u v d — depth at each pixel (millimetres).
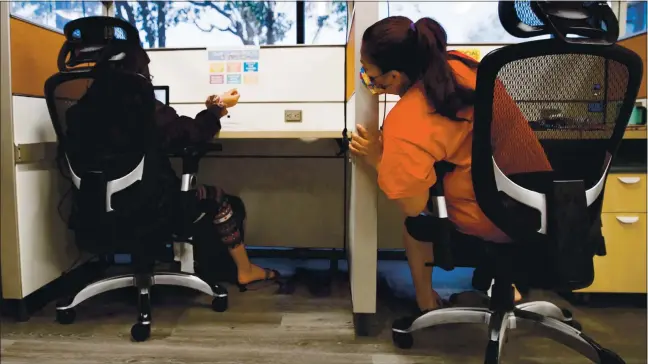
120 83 1478
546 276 1173
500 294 1390
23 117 1707
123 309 1831
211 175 2432
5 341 1555
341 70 2270
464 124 1240
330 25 2494
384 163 1281
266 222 2424
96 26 1569
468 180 1268
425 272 1709
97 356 1447
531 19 1195
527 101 1144
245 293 2023
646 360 1424
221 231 2012
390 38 1242
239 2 2492
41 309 1829
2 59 1623
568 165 1174
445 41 1265
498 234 1269
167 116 1654
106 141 1557
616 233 1791
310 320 1735
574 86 1134
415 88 1294
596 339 1575
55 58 1904
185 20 2508
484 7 2480
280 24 2508
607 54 1069
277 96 2299
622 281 1810
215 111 1713
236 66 2299
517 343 1547
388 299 1970
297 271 2338
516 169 1183
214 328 1660
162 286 2078
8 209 1672
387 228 2359
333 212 2387
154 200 1595
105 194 1573
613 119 1156
